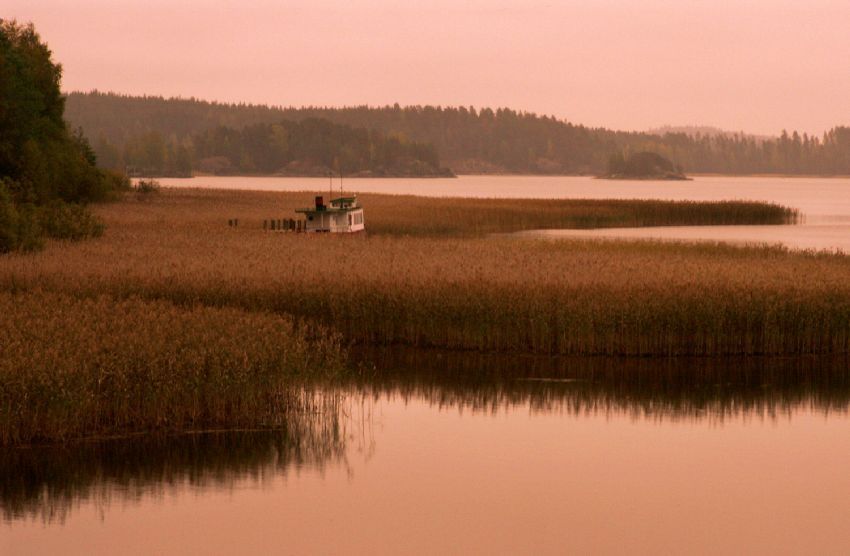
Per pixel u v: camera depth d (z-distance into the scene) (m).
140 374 37.72
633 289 55.94
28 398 35.38
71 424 36.66
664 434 40.59
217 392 38.94
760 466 36.62
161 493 32.88
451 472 35.44
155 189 177.88
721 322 53.19
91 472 34.28
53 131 130.88
